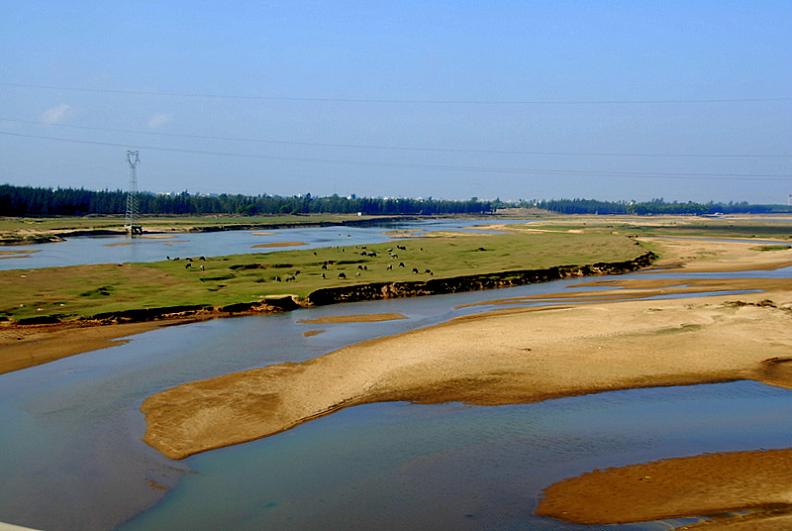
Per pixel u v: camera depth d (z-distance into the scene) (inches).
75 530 773.9
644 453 967.0
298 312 2174.0
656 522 768.9
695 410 1143.6
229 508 821.9
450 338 1660.9
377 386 1291.8
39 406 1193.4
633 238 5595.5
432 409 1167.6
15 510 820.6
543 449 988.6
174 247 4596.5
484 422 1101.1
